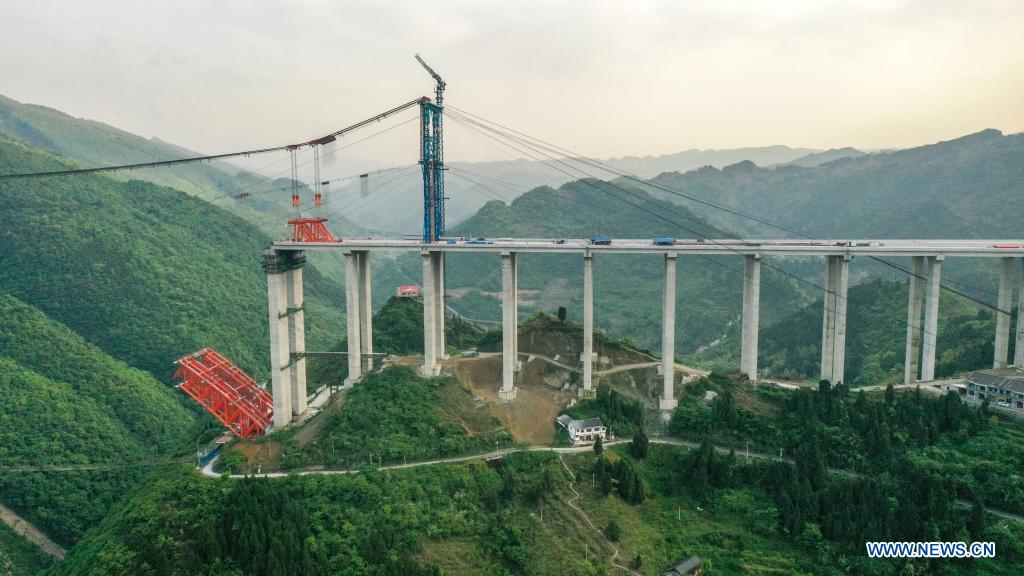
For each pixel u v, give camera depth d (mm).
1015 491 94000
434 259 133625
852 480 98312
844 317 124312
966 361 134250
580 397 127312
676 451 112875
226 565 82250
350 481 101125
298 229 135125
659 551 93750
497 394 130000
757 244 128125
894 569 87812
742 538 95812
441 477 103562
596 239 136500
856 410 112500
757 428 114688
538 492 100750
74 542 134250
